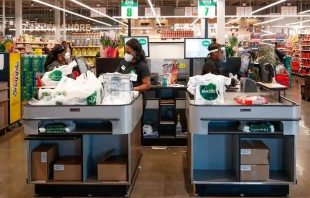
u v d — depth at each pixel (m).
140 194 4.07
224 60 6.20
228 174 4.21
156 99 6.27
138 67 4.80
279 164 4.34
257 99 3.90
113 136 4.38
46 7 29.11
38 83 4.44
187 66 6.75
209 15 9.52
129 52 4.80
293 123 3.79
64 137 3.79
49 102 3.83
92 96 3.81
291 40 24.38
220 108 3.78
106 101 3.90
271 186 3.99
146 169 4.99
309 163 5.27
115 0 25.50
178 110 6.36
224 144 4.38
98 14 21.75
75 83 3.95
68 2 25.91
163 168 5.04
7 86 7.30
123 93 3.96
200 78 3.86
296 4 28.20
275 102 4.19
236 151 4.06
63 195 4.01
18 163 5.24
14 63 7.62
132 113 3.94
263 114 3.77
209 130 3.92
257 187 3.99
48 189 4.01
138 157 5.04
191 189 4.22
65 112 3.77
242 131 3.86
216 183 3.95
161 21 26.89
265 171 3.94
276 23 30.27
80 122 4.18
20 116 7.99
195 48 6.50
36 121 3.78
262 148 3.94
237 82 5.30
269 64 4.86
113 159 4.16
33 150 3.97
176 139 6.30
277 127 3.98
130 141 3.98
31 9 30.56
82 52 14.77
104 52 6.70
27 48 18.08
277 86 4.23
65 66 4.51
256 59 6.25
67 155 4.29
